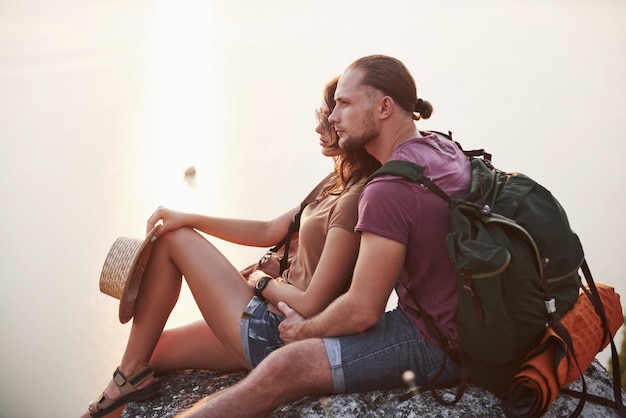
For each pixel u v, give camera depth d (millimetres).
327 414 2264
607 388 2494
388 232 2158
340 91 2363
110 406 2553
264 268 2781
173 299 2570
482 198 2199
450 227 2172
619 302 2408
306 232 2553
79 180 21328
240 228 2799
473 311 2084
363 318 2201
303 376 2219
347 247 2373
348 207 2391
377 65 2342
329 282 2385
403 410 2262
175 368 2734
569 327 2182
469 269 2043
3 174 21750
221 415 2166
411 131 2375
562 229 2182
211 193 19969
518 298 2088
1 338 15656
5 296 16328
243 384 2199
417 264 2217
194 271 2516
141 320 2539
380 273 2170
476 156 2443
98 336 15773
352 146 2375
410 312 2297
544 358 2131
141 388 2566
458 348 2230
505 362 2150
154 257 2537
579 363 2195
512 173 2328
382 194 2172
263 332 2453
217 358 2709
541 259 2148
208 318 2547
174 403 2561
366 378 2254
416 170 2191
